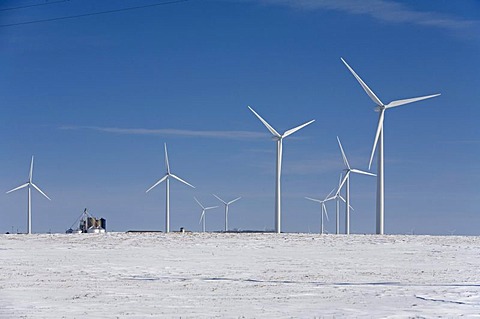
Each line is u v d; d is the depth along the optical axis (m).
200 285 28.55
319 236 62.47
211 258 42.81
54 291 26.30
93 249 50.06
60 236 62.97
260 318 20.00
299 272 34.44
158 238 60.34
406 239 59.72
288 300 24.03
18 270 34.81
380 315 20.58
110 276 32.16
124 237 61.47
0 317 20.06
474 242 57.06
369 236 62.75
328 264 39.03
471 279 31.33
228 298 24.52
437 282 29.97
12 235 64.56
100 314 20.70
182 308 22.03
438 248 51.28
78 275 32.53
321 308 22.12
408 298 24.52
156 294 25.52
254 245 53.78
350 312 21.25
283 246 52.94
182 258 42.72
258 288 27.55
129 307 22.22
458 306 22.50
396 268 36.84
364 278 31.66
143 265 37.94
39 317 20.08
